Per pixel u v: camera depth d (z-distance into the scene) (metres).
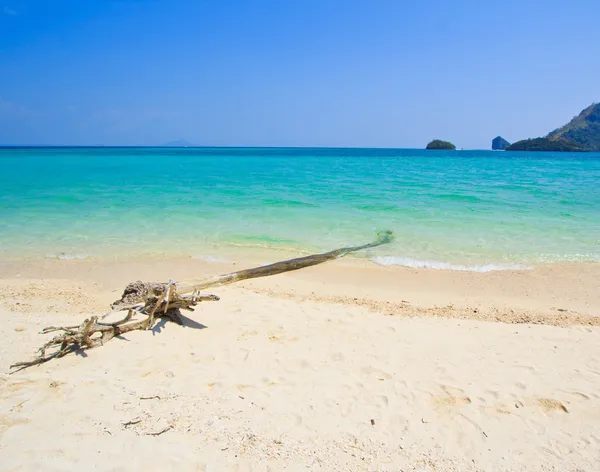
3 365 4.98
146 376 4.83
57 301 7.22
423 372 5.04
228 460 3.63
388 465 3.67
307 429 4.06
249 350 5.46
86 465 3.52
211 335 5.86
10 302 7.09
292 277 8.84
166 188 20.80
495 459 3.78
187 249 10.70
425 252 10.56
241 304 7.04
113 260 9.82
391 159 61.84
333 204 16.30
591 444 3.96
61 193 18.98
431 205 16.14
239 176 27.70
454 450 3.87
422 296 7.94
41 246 10.85
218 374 4.91
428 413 4.33
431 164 45.94
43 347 5.05
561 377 4.99
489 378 4.94
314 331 6.08
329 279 8.78
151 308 6.25
